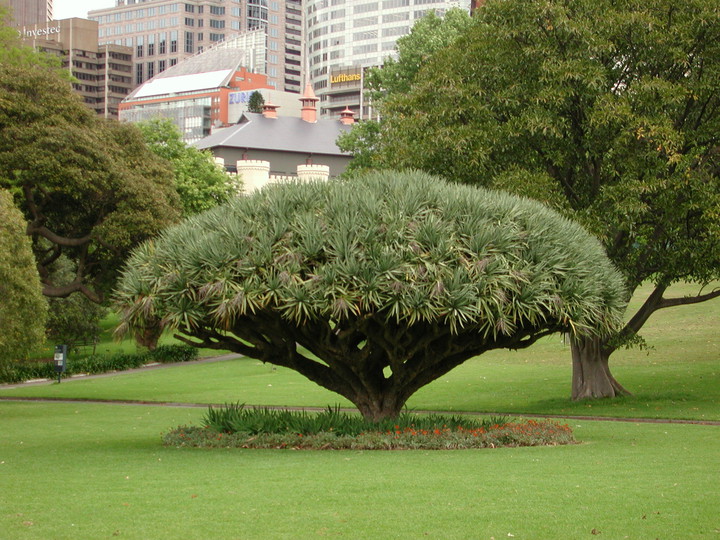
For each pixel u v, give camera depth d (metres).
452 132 23.92
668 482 11.12
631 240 24.23
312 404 27.56
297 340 17.33
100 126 35.16
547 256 15.94
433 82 25.33
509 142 24.11
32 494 10.35
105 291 38.00
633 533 8.27
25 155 30.38
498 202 16.39
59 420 23.17
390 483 10.98
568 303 15.81
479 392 29.75
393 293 14.50
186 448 15.98
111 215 32.94
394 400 17.84
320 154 101.38
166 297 15.58
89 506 9.54
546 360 39.06
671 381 29.33
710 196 22.20
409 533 8.27
